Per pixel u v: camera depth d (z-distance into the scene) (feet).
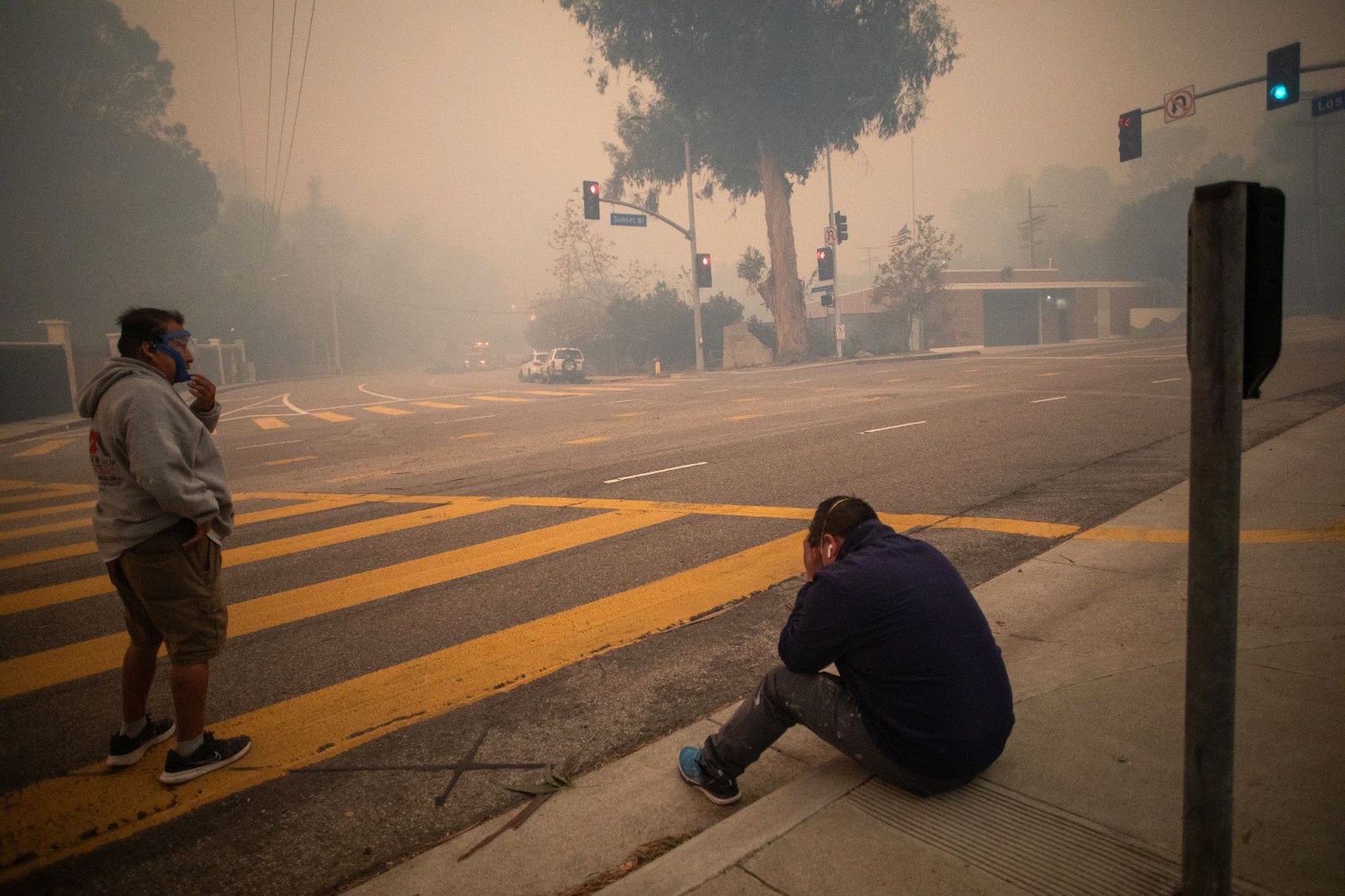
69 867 8.61
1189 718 5.86
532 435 45.24
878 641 7.96
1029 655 11.95
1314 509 18.70
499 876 8.07
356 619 15.74
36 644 15.15
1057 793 8.20
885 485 25.76
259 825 9.25
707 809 9.05
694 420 48.06
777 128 132.87
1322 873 6.71
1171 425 34.53
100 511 9.66
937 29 132.36
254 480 34.27
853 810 8.18
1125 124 75.77
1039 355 106.52
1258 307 5.31
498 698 12.16
